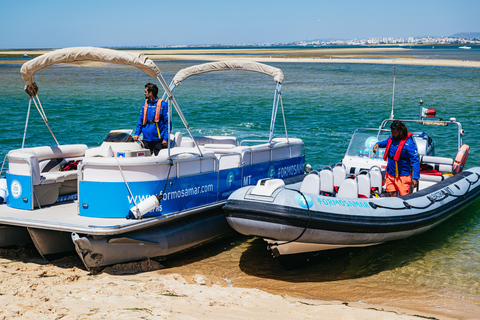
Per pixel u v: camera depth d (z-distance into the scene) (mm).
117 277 5297
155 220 5707
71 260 5902
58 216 5676
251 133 16031
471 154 12656
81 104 24156
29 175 5895
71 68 59625
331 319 4184
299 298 5098
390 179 7109
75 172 6414
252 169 7504
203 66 7707
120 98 27109
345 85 36094
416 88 33344
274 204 5582
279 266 6168
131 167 5645
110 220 5555
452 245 6891
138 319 3652
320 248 5957
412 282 5648
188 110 22031
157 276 5480
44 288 4590
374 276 5836
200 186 6480
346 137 15336
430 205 6914
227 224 7035
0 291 4379
